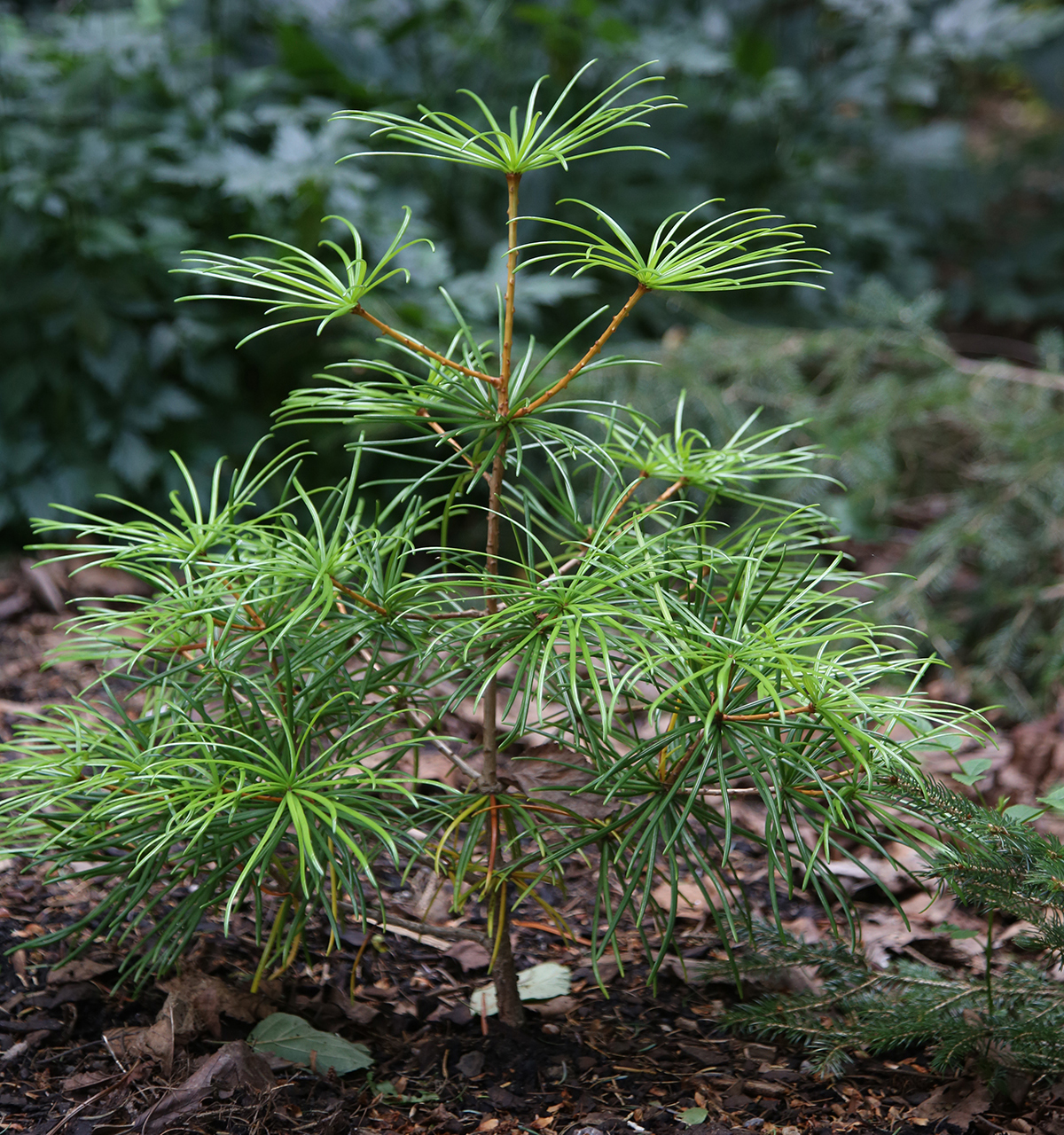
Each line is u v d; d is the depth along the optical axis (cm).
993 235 422
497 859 138
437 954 152
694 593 129
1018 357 381
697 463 139
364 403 130
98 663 201
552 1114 133
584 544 129
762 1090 136
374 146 280
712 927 158
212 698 136
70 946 146
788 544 145
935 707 201
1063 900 129
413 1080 136
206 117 270
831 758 127
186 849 128
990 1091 134
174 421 253
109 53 272
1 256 239
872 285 259
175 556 132
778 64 365
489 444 147
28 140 250
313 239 244
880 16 360
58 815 132
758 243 322
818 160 354
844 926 160
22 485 240
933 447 263
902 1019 137
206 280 248
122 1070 133
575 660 119
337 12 325
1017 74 467
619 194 299
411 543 132
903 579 230
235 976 144
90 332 236
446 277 258
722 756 124
